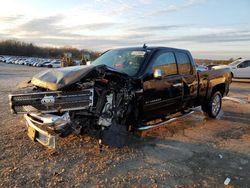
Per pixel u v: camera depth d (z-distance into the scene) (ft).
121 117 15.35
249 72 65.41
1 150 14.84
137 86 15.70
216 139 18.25
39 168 12.96
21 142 16.08
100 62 18.75
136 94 15.64
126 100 15.30
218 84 23.80
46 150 15.02
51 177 12.17
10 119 21.16
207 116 24.09
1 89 40.14
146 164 13.85
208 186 11.89
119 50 19.45
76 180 12.00
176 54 19.04
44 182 11.73
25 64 179.73
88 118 14.39
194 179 12.48
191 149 16.24
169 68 18.17
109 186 11.59
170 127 20.67
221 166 13.97
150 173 12.89
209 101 23.34
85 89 13.88
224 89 25.11
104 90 14.57
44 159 13.94
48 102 13.06
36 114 13.69
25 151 14.82
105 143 14.61
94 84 14.42
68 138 16.69
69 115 13.69
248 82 63.87
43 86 13.71
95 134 15.17
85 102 13.79
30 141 16.25
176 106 19.15
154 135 18.56
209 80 22.31
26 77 69.26
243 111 27.66
